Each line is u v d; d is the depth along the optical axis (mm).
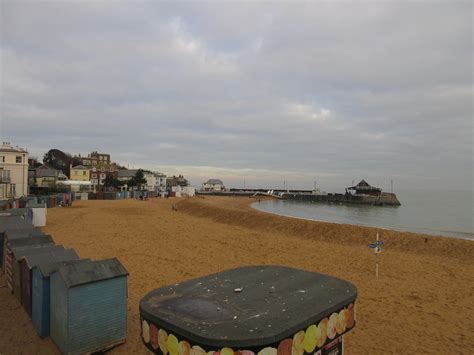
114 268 7352
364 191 105188
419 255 19703
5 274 11648
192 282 5008
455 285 13414
